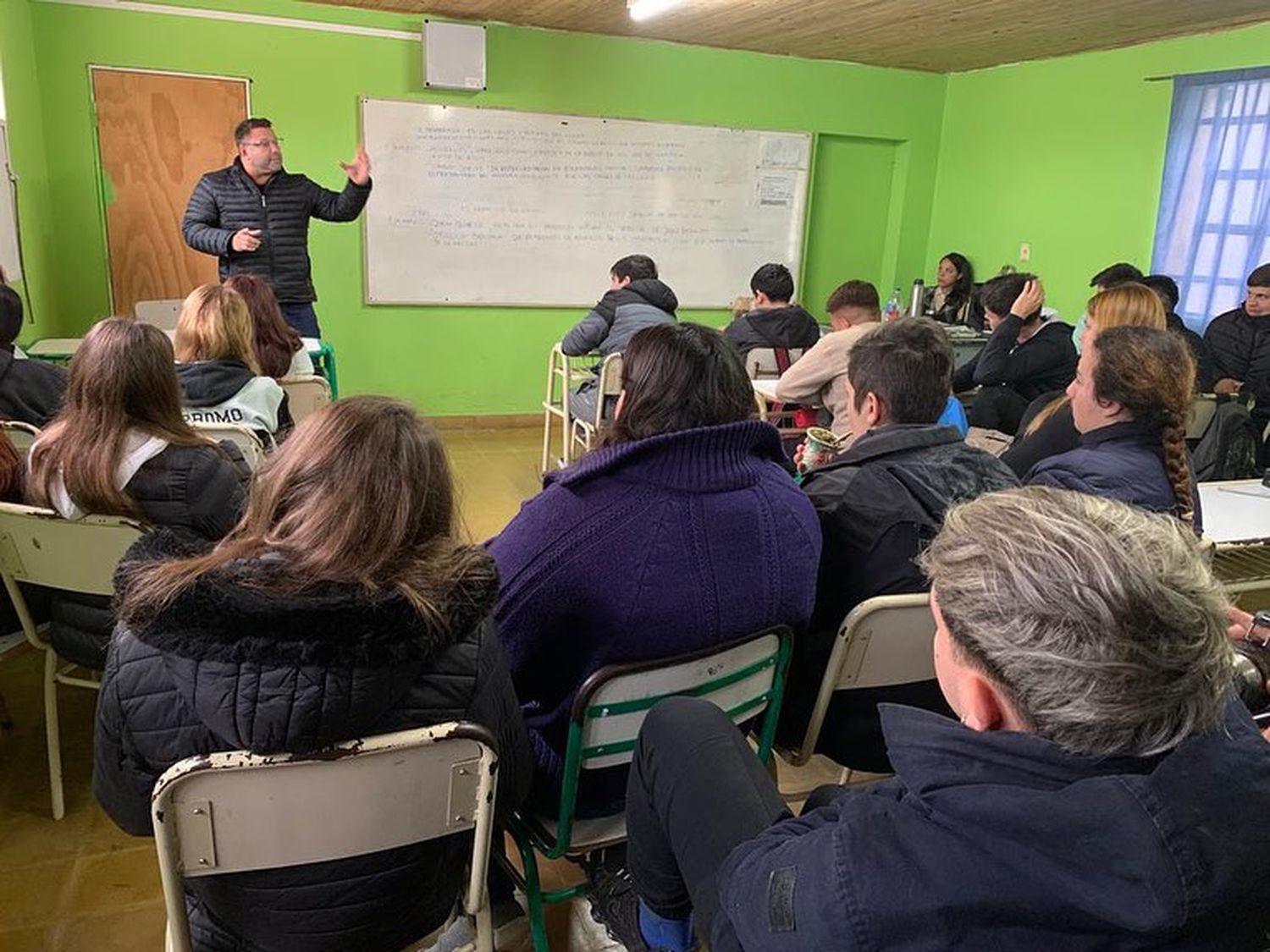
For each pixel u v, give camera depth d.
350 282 5.41
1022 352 3.80
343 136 5.21
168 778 0.96
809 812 1.07
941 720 0.70
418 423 1.09
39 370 2.54
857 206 6.64
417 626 0.97
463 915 1.52
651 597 1.27
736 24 5.08
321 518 1.00
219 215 4.23
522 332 5.86
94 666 1.90
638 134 5.77
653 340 1.38
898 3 4.43
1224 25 4.69
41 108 4.63
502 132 5.48
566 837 1.36
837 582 1.58
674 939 1.27
